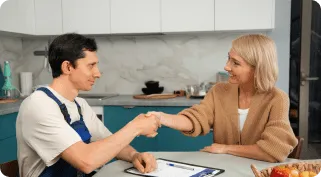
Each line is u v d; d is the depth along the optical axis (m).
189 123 1.66
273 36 3.22
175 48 3.42
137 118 1.36
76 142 1.17
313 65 4.16
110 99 3.01
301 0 3.66
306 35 3.67
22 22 3.08
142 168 1.28
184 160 1.41
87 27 3.18
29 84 3.46
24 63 3.67
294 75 4.04
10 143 2.55
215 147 1.54
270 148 1.36
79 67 1.26
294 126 3.98
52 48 1.27
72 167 1.32
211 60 3.36
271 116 1.48
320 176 1.06
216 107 1.69
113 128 2.99
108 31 3.15
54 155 1.17
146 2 3.06
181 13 3.02
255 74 1.50
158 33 3.15
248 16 2.92
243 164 1.35
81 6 3.17
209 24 2.99
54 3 3.21
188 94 3.12
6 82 3.12
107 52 3.55
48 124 1.17
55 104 1.26
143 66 3.50
